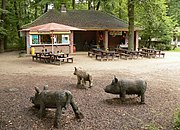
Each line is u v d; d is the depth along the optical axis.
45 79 13.66
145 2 27.48
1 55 27.70
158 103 9.29
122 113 8.12
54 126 6.96
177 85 12.48
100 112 8.20
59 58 20.02
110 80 13.46
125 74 15.48
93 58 24.50
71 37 29.69
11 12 36.78
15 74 15.27
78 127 6.95
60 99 7.08
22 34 29.62
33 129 6.79
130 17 28.28
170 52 33.91
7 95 10.23
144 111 8.34
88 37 35.22
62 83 12.65
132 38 28.48
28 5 39.69
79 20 31.84
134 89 9.11
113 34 34.09
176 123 6.72
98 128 6.87
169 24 36.97
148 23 34.97
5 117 7.67
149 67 18.66
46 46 28.22
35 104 8.03
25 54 27.03
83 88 11.59
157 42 38.97
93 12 34.66
